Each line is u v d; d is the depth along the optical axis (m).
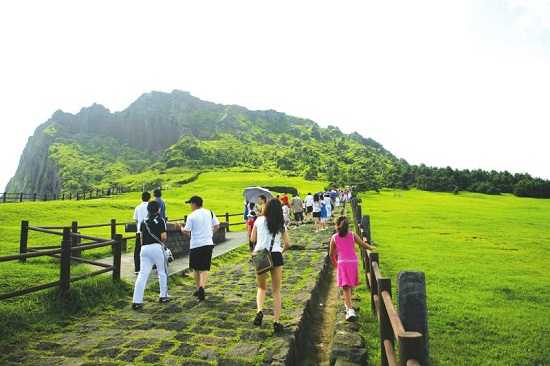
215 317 6.05
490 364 5.15
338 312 6.71
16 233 15.43
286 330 5.36
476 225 26.03
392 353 3.73
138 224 9.12
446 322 6.84
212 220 7.57
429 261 12.88
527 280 10.62
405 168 94.62
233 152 168.12
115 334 5.29
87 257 11.29
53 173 165.25
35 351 4.68
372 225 24.47
